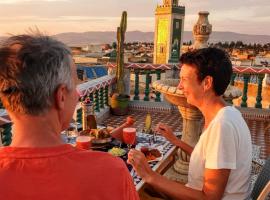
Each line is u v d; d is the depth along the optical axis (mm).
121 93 7992
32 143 939
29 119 937
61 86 950
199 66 2045
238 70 7824
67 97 993
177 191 1880
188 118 4109
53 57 928
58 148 949
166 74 8203
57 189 886
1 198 861
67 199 885
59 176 901
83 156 965
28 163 905
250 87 11883
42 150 930
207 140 1938
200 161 1992
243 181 1979
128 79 8320
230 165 1849
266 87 11766
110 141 2559
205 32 5340
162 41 62688
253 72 7707
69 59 983
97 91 7238
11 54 904
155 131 3002
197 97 2127
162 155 2502
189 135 4188
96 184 920
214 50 2070
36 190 877
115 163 988
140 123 7234
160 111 8273
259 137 6469
